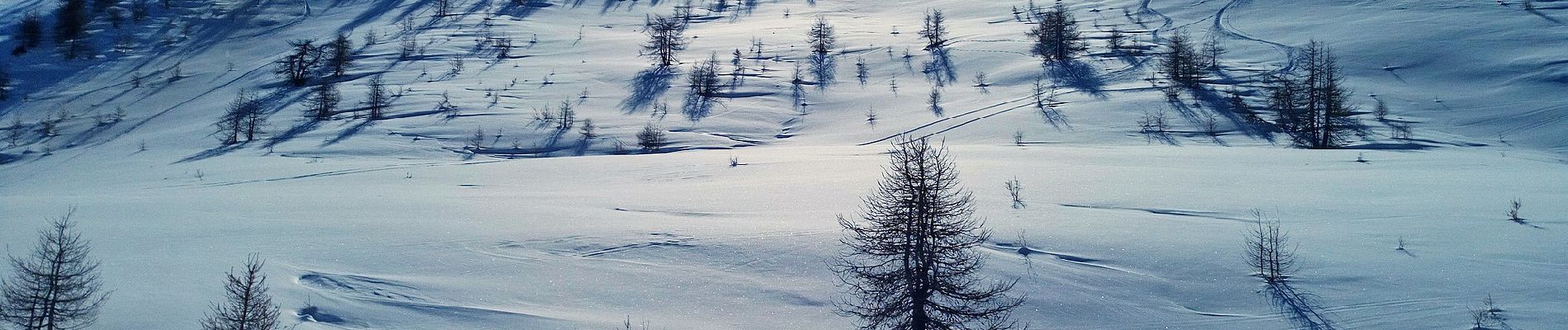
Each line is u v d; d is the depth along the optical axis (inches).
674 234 742.5
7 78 3486.7
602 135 2418.8
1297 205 840.9
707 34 4271.7
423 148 2268.7
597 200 999.0
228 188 1366.9
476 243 740.7
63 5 4675.2
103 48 4099.4
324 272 655.1
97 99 3289.9
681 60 3550.7
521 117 2600.9
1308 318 538.6
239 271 660.7
